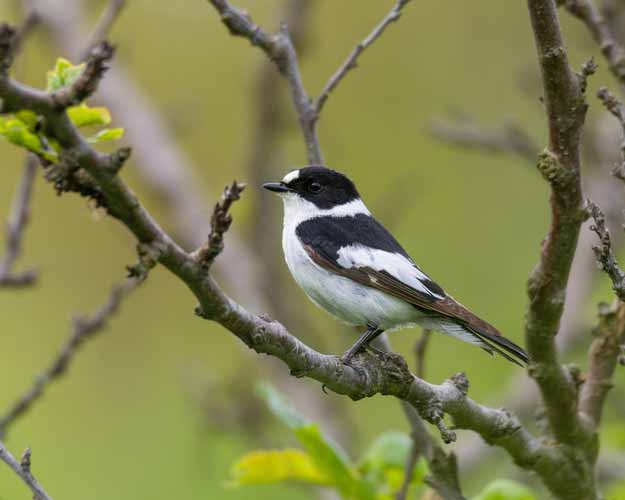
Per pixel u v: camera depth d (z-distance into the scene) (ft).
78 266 51.55
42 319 50.39
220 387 42.91
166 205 44.50
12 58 14.46
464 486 38.93
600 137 42.60
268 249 44.34
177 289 51.08
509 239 52.11
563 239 22.21
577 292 41.06
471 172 53.83
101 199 16.05
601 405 25.35
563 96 20.92
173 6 55.16
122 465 46.01
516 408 39.11
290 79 27.55
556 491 24.93
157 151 44.86
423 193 53.21
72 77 16.29
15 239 30.63
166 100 54.39
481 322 26.78
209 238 17.10
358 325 29.63
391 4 53.67
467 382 23.29
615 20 36.65
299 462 25.07
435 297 27.63
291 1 43.21
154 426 47.91
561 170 21.42
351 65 27.25
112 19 30.09
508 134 39.27
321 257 29.12
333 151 54.13
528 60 52.39
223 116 54.54
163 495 45.09
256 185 44.65
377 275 28.35
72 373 48.73
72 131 15.30
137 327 50.70
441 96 54.08
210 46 55.06
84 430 47.19
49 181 15.61
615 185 41.68
